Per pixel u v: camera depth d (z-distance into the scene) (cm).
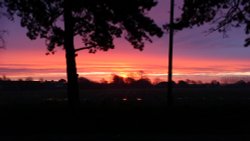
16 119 3612
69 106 4344
